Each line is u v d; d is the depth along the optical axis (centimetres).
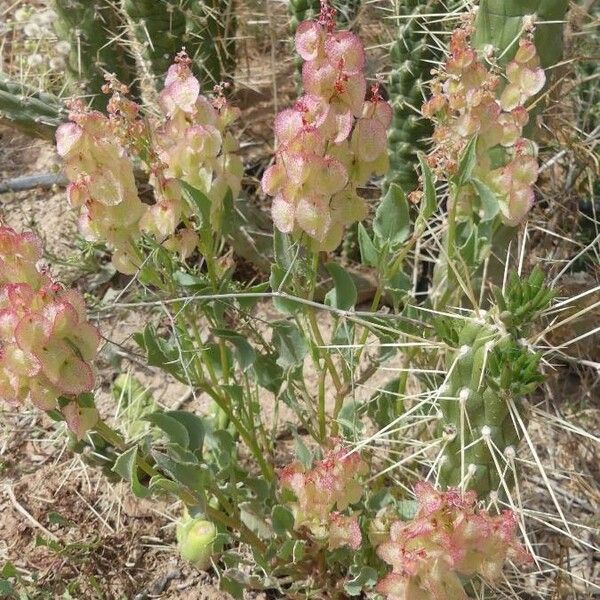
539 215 70
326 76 36
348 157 38
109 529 60
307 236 41
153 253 43
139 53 73
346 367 49
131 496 61
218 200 42
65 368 34
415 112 66
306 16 69
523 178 42
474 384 39
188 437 43
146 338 43
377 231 45
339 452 42
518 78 43
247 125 81
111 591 57
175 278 46
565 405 64
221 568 57
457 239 48
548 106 68
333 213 39
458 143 43
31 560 58
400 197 44
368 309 73
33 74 84
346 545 47
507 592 53
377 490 53
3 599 53
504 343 37
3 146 90
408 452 55
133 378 65
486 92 42
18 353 34
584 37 73
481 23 50
